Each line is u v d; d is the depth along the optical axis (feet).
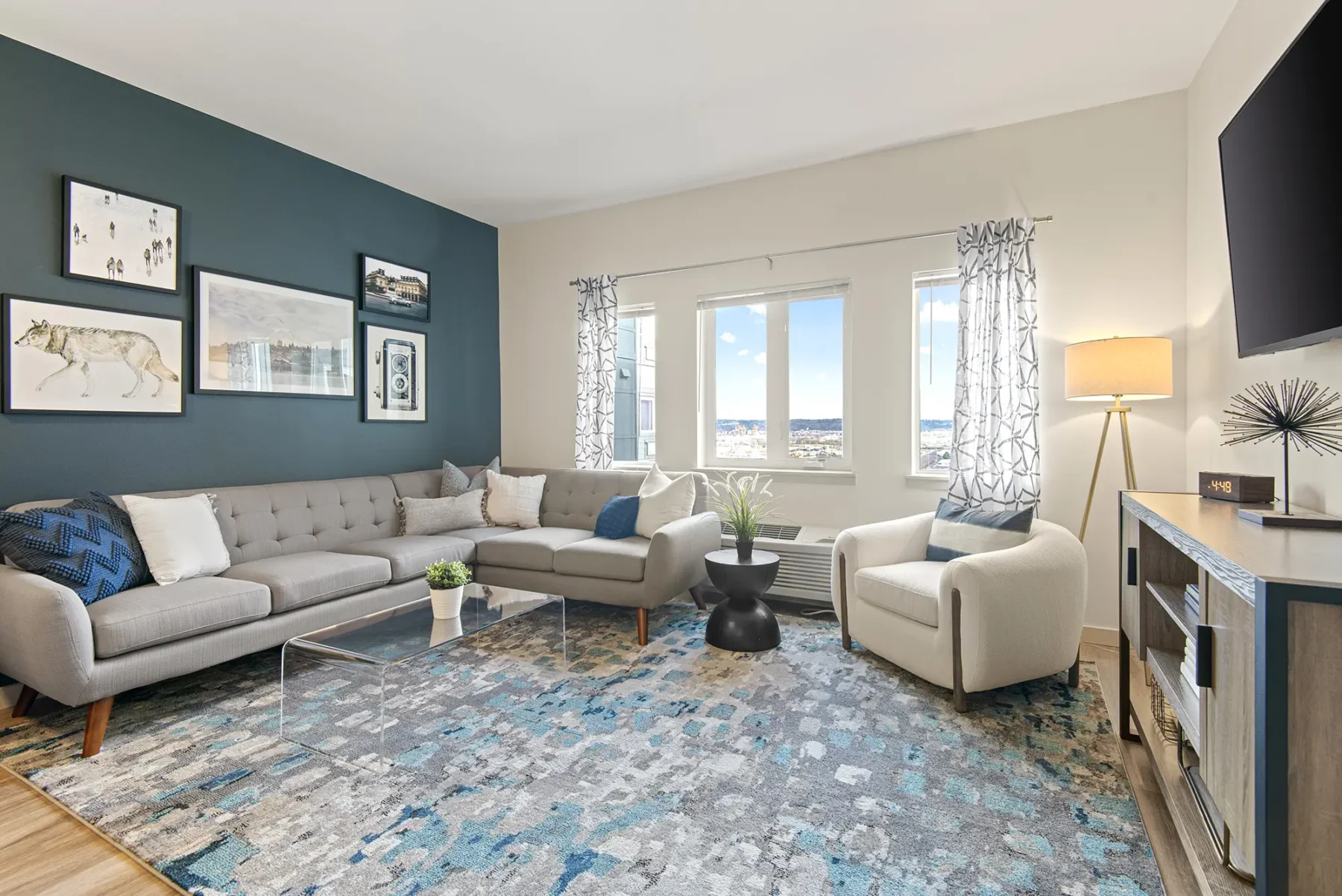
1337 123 4.99
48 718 7.84
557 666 9.43
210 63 9.15
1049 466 10.88
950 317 11.94
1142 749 6.95
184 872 5.07
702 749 6.98
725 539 13.14
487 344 16.43
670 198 14.40
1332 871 3.26
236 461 11.11
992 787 6.23
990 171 11.28
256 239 11.39
